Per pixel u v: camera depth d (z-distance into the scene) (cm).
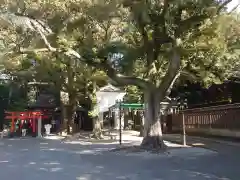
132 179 1052
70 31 1725
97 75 2778
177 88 3534
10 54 2186
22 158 1627
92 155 1728
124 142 2517
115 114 4616
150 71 1911
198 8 1592
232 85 3072
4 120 4122
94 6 1622
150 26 1728
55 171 1217
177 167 1306
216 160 1505
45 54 2439
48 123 4322
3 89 4088
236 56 1986
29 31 1847
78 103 3891
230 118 2638
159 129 1903
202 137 2966
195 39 1769
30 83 3606
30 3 1625
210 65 2033
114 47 1717
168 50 1816
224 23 1689
